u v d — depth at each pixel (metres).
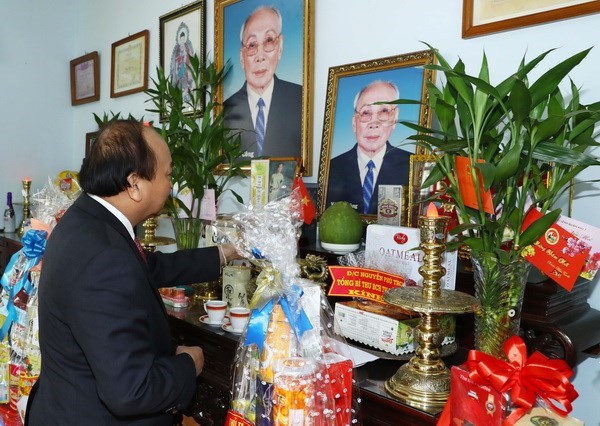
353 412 0.98
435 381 0.96
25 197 3.43
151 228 1.87
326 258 1.50
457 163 1.05
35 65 3.65
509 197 1.02
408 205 1.47
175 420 1.55
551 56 1.32
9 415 1.68
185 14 2.58
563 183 1.02
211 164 1.90
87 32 3.62
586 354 1.23
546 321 1.10
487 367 0.76
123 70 3.13
